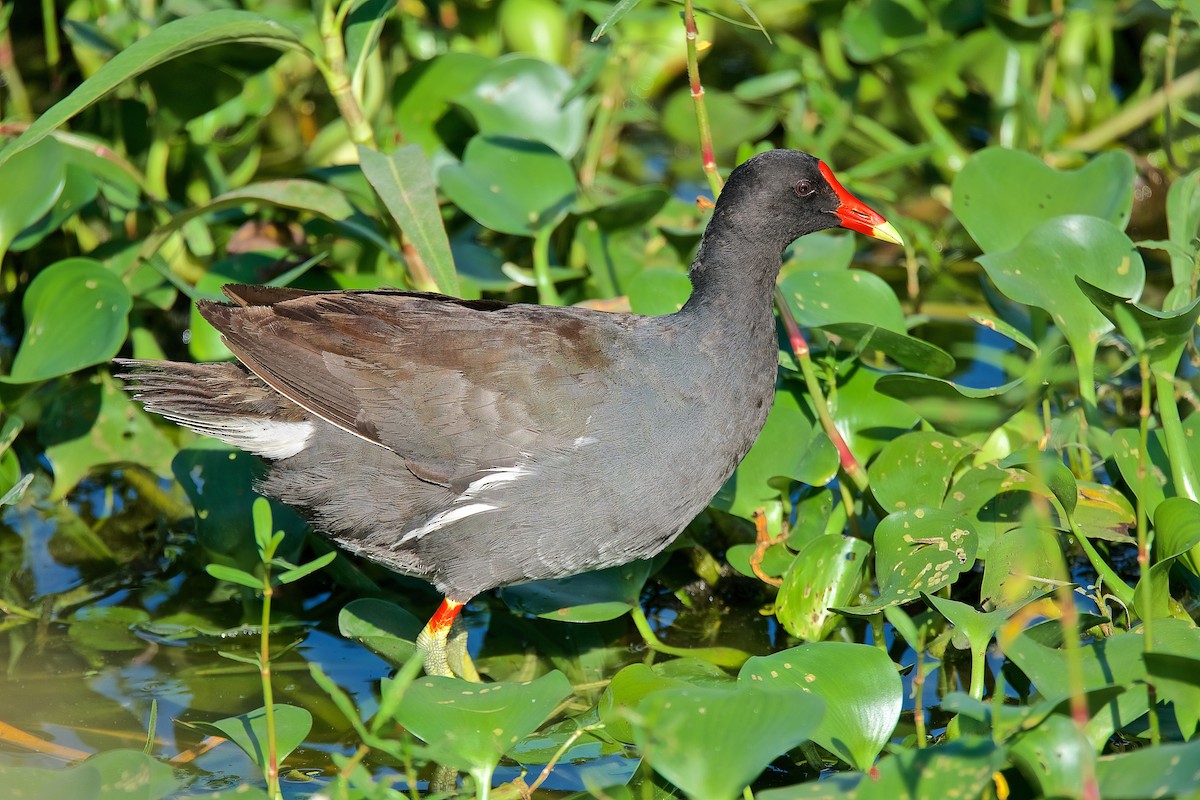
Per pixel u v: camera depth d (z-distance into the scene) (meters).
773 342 9.11
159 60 9.14
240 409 8.85
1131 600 8.33
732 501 9.74
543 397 8.52
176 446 11.18
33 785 6.86
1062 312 9.13
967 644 8.41
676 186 14.37
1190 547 7.67
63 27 12.66
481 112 12.35
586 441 8.49
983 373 11.93
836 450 9.52
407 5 13.95
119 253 11.41
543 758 8.04
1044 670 7.12
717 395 8.75
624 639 9.73
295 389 8.64
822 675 7.46
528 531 8.62
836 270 10.30
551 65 12.59
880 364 11.23
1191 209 10.29
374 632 9.16
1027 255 9.21
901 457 9.29
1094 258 9.10
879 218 9.21
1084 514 9.11
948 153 13.76
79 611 9.79
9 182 10.34
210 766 8.09
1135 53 15.10
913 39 13.46
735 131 14.75
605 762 8.05
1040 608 8.13
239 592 10.02
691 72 9.27
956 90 13.86
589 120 14.35
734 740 6.27
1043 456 8.26
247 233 12.28
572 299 11.93
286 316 8.82
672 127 14.88
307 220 12.34
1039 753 6.30
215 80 11.37
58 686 8.91
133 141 12.28
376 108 13.32
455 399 8.56
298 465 8.91
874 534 8.76
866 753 7.23
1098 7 13.84
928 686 8.84
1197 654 7.32
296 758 8.24
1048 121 13.88
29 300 10.23
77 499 10.95
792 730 6.25
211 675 9.11
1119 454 8.82
